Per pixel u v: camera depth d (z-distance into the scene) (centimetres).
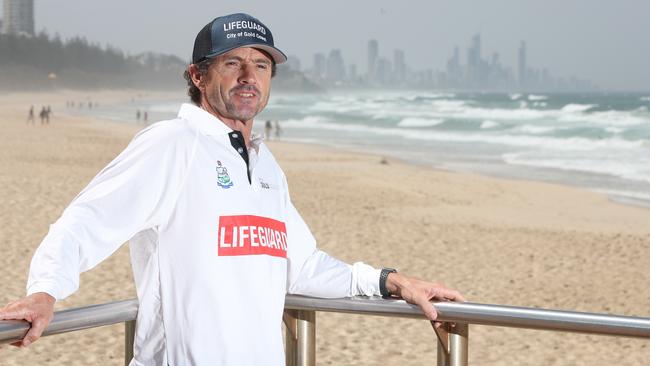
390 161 2958
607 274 1100
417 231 1380
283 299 193
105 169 178
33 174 1886
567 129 4438
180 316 181
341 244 1240
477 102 9800
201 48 195
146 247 185
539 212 1717
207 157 184
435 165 2850
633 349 740
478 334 775
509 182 2267
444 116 6106
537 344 747
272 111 8112
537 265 1146
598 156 3142
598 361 705
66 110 10262
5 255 1001
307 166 2581
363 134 4728
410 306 188
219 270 181
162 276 183
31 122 5950
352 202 1719
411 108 8194
